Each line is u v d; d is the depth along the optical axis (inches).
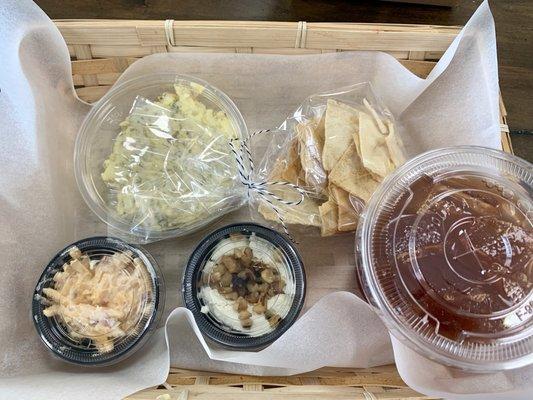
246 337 28.9
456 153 27.4
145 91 33.7
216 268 30.5
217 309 29.8
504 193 26.1
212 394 25.2
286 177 32.2
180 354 30.0
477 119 30.8
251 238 31.0
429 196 26.2
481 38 29.5
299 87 34.2
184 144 32.1
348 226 30.3
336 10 40.3
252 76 33.6
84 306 28.8
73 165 34.2
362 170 30.2
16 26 28.8
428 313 24.5
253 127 35.7
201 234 33.6
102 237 30.7
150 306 29.4
